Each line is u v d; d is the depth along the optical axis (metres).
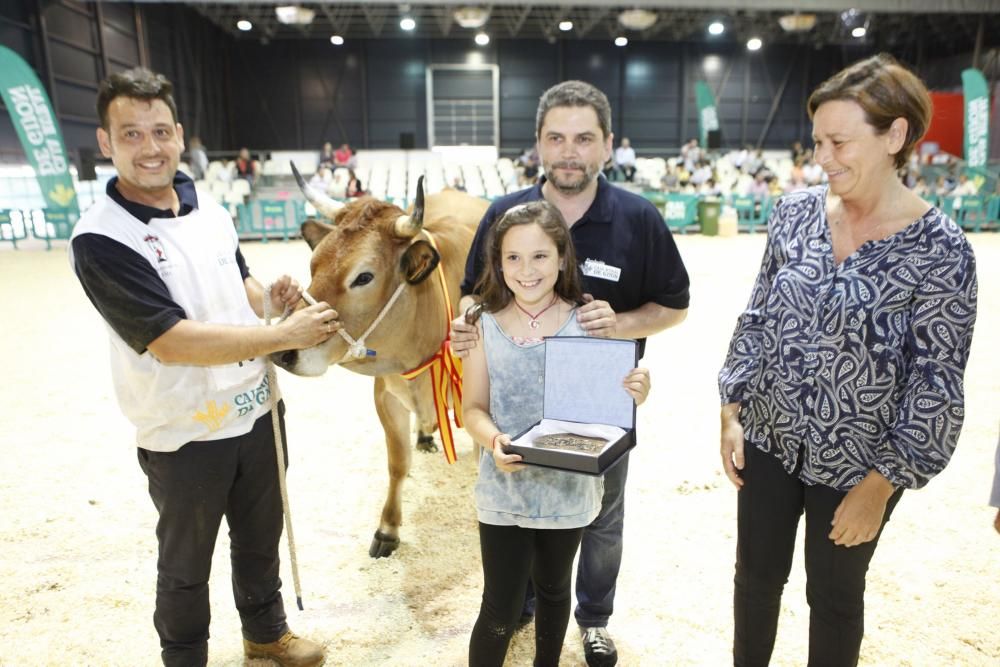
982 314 7.75
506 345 1.94
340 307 2.44
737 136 26.77
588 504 1.95
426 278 2.56
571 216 2.27
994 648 2.50
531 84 25.83
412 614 2.77
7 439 4.54
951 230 1.56
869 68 1.56
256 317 2.24
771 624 1.95
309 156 22.38
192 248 2.04
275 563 2.40
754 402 1.85
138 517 3.55
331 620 2.73
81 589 2.94
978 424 4.60
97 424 4.80
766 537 1.87
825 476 1.73
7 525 3.46
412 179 21.09
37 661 2.51
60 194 14.14
